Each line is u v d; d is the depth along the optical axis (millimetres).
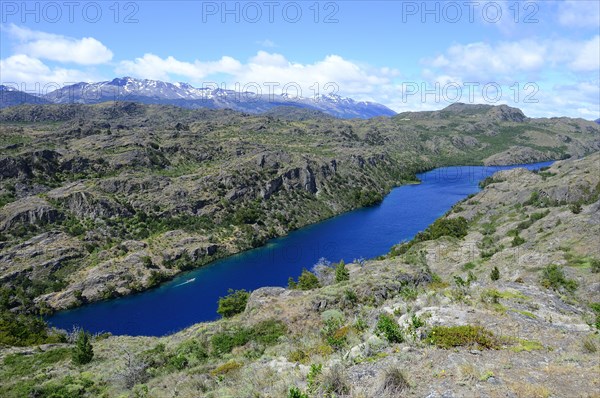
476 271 68875
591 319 17250
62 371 33031
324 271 89750
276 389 13727
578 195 122125
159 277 104562
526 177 167375
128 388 25234
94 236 116625
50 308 90375
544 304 19312
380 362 12953
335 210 174125
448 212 149875
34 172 140875
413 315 15617
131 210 132250
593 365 11641
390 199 194125
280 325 31188
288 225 151375
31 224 115875
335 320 24266
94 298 95625
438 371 11539
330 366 13336
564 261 61438
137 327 81625
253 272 108750
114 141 183625
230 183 159750
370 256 112688
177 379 22047
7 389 29281
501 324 15500
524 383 10555
